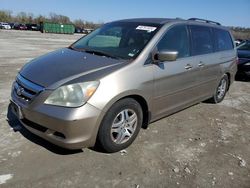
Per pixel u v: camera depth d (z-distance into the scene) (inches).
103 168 141.4
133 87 151.1
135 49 166.7
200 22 226.4
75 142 135.0
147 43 168.2
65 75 142.3
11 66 405.1
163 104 179.5
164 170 144.2
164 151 163.2
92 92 136.1
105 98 138.6
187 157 159.0
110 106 142.3
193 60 201.5
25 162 141.7
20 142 159.8
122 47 173.8
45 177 131.6
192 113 231.9
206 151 168.1
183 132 191.9
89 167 141.3
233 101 279.7
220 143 180.5
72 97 133.3
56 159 145.9
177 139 180.1
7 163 139.9
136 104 157.8
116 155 153.7
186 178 139.2
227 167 152.3
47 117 134.0
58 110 132.5
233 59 270.1
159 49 172.6
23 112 144.3
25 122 148.9
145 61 161.9
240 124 217.9
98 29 212.2
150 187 130.3
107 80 141.3
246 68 370.6
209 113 235.8
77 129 133.1
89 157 149.6
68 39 1512.1
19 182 127.0
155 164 148.8
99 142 147.9
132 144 166.9
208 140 183.3
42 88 138.0
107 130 145.3
